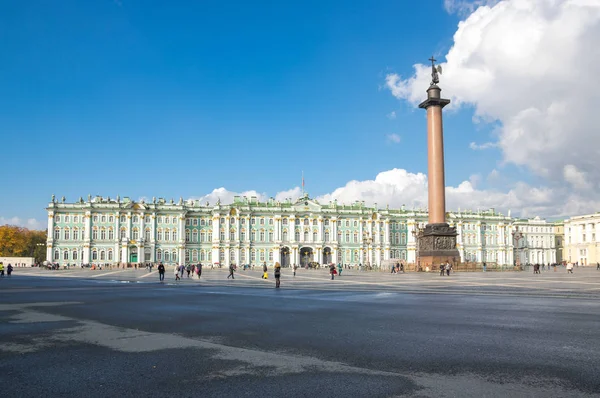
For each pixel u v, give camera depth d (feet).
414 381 35.78
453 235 276.00
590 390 33.45
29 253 622.54
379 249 557.74
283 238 531.91
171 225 511.40
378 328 59.16
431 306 83.51
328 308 81.61
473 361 41.60
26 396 32.96
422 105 279.28
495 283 153.48
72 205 490.90
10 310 81.00
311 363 41.42
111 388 34.58
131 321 67.10
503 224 602.85
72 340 52.65
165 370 39.37
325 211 543.80
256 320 67.21
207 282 178.60
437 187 272.92
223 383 35.60
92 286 150.92
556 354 44.01
